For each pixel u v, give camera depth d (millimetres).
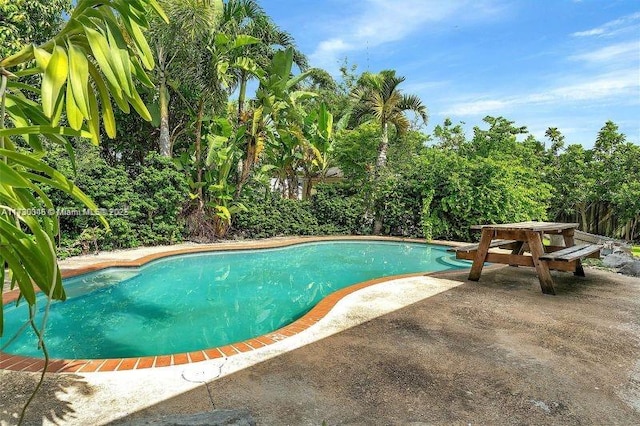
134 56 1600
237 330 4441
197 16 8352
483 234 5781
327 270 8078
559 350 3215
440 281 5781
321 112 13586
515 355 3100
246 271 7762
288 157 13812
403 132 13727
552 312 4273
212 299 5711
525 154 15914
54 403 2279
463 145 16703
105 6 1489
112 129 1501
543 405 2369
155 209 9258
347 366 2852
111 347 3840
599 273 6547
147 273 7141
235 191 11469
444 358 3021
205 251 8859
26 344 3779
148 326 4477
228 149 10453
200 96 10055
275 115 11344
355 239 11984
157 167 9641
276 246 10141
